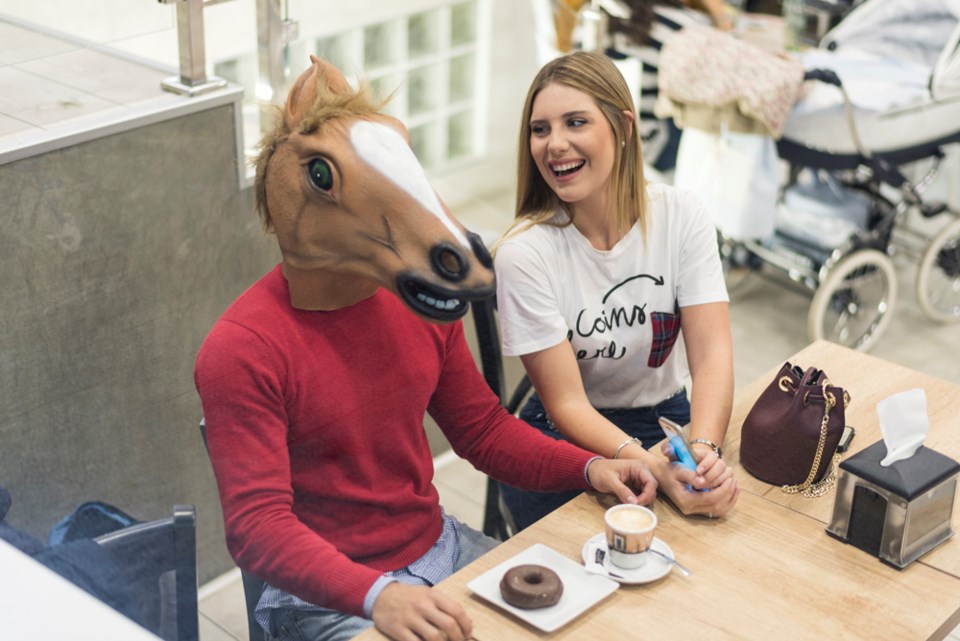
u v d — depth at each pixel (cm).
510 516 180
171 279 141
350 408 138
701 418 173
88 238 131
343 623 129
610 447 166
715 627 129
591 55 174
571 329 183
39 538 119
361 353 139
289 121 126
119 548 121
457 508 168
